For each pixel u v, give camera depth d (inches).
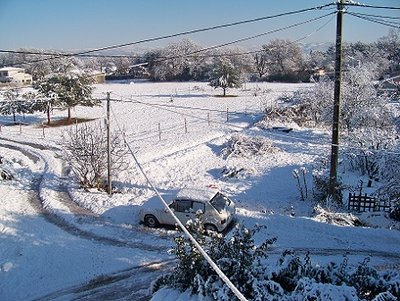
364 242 565.0
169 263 531.5
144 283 487.8
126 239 602.9
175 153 1120.8
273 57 4045.3
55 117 1913.1
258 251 389.7
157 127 1540.4
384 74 2891.2
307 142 1238.3
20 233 633.0
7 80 3668.8
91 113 2026.3
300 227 606.9
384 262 509.4
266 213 661.9
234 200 780.0
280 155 1103.6
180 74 4124.0
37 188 858.1
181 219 614.2
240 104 2180.1
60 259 555.2
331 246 556.1
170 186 863.7
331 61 3700.8
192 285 365.4
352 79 1342.3
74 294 479.2
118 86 3543.3
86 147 816.3
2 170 918.4
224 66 2664.9
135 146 1197.7
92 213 698.8
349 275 362.0
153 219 637.9
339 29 597.0
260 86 3179.1
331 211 672.4
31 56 3769.7
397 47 3125.0
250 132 1386.6
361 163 904.3
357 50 3031.5
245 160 1067.9
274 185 879.7
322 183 783.1
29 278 518.3
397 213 671.1
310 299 309.9
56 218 687.1
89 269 528.4
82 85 1788.9
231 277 348.8
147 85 3631.9
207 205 603.2
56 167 1008.2
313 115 1536.7
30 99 1796.3
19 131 1579.7
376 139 903.1
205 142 1249.4
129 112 2004.2
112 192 813.9
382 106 1273.4
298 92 1695.4
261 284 340.2
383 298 308.5
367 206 719.7
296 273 367.9
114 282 496.4
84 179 820.0
